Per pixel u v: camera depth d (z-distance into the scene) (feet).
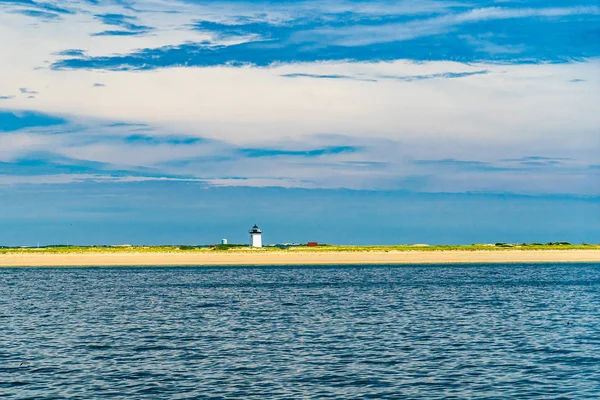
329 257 506.89
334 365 115.24
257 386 100.42
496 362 117.39
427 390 98.07
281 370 111.45
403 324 166.81
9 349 131.54
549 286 284.00
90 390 98.32
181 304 219.00
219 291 268.82
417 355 123.95
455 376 106.73
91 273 398.21
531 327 160.86
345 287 284.82
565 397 94.27
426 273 378.32
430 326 162.91
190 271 412.16
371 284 300.81
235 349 131.44
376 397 94.32
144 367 114.11
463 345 134.72
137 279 345.51
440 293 253.44
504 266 443.32
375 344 136.36
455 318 178.40
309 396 94.79
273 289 277.03
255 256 512.22
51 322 173.68
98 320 177.78
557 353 125.70
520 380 104.01
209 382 103.19
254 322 172.45
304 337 146.41
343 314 188.96
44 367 114.11
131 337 147.43
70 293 263.08
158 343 139.13
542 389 98.63
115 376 107.34
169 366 114.93
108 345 136.56
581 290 264.31
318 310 199.41
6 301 231.30
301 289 276.21
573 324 166.20
